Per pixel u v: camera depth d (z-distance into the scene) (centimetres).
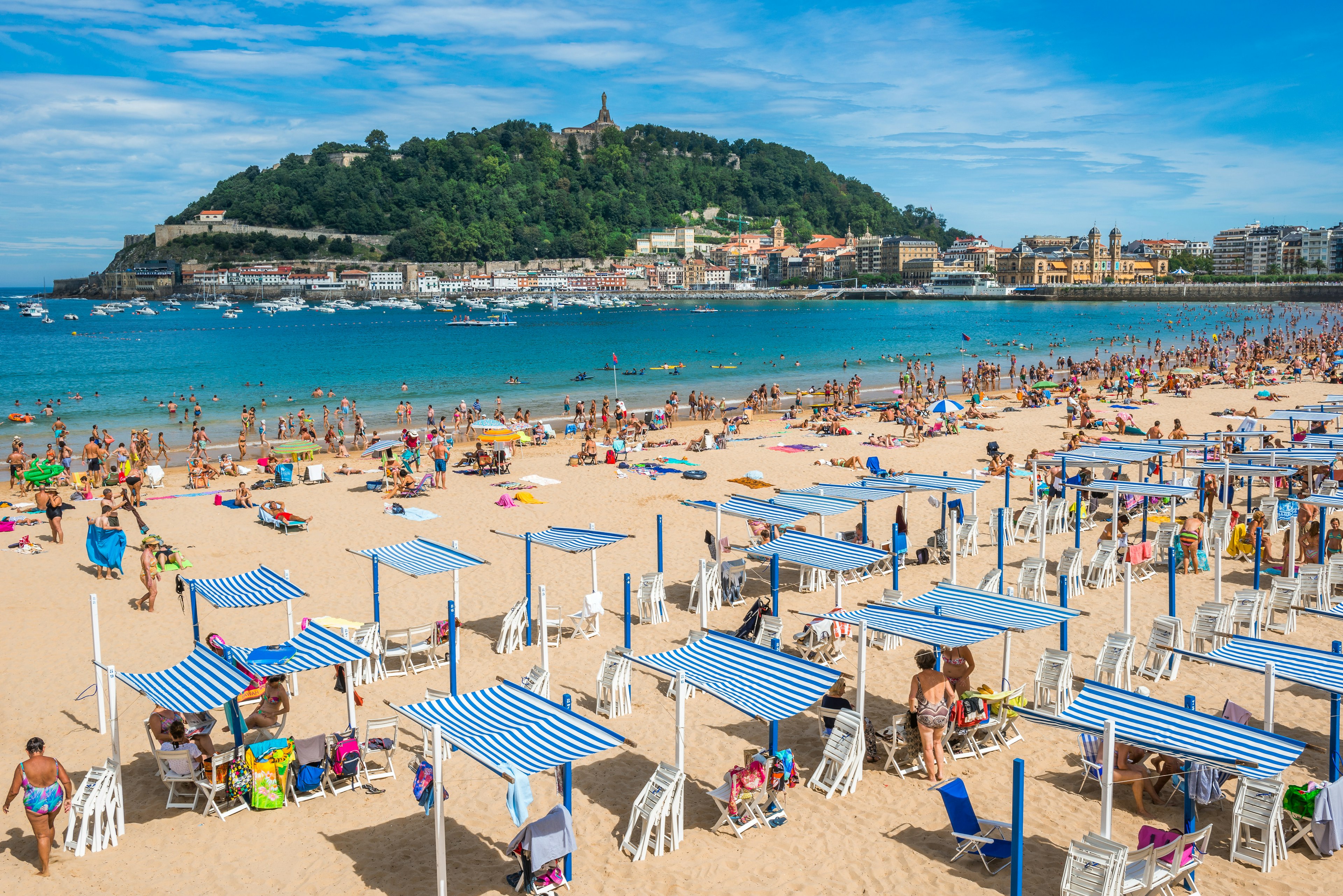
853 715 1398
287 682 1783
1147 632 2020
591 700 1731
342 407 5750
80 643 2094
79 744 1614
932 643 1438
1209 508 2838
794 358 10862
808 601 2275
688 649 1462
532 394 7531
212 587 1977
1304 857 1175
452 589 2427
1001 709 1523
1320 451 2841
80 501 3616
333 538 2988
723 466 4103
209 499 3625
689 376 8919
